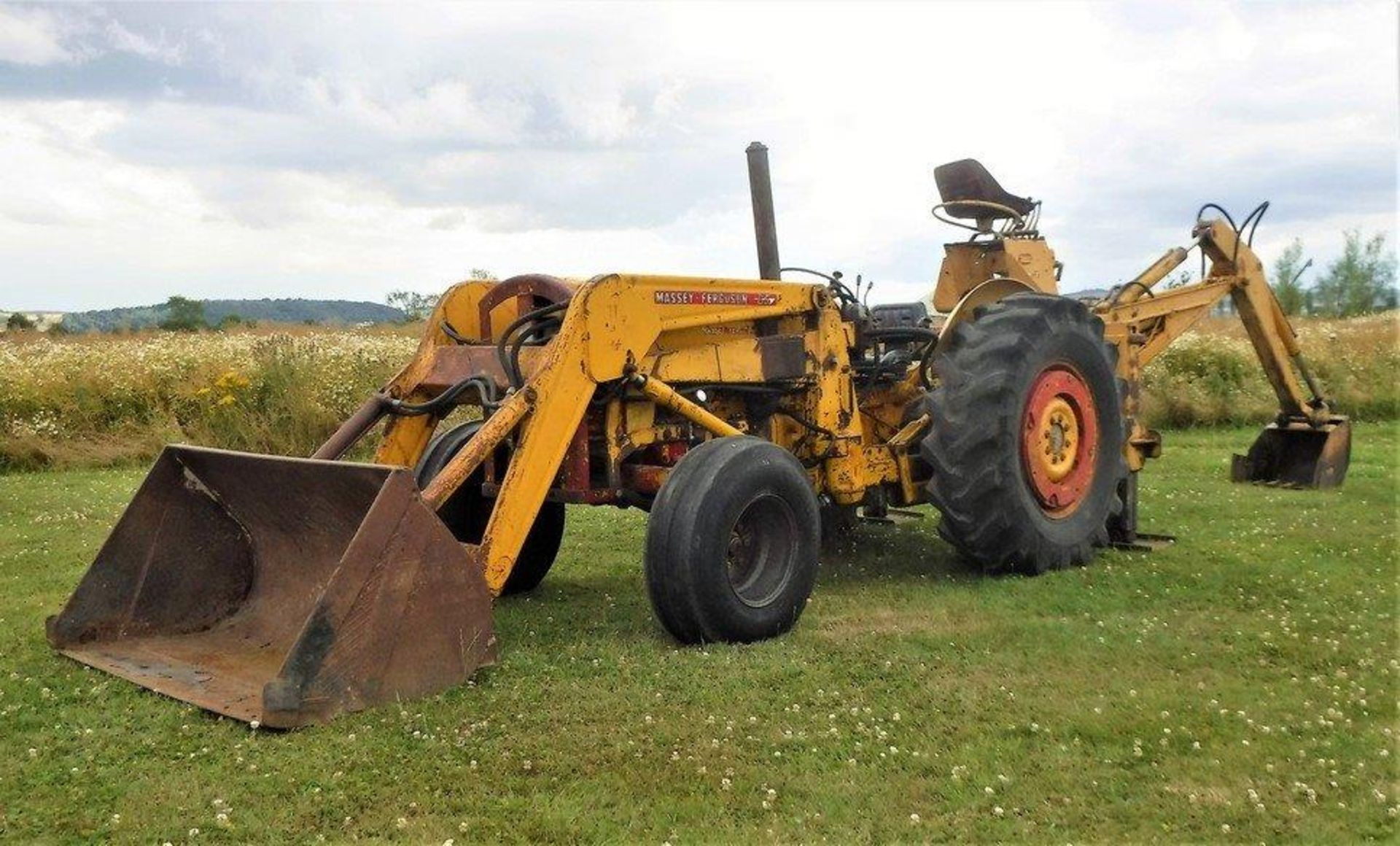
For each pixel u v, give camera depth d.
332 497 4.30
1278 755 3.47
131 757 3.46
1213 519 7.53
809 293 5.75
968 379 5.66
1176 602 5.32
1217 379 14.02
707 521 4.51
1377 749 3.51
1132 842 2.96
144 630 4.57
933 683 4.14
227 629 4.62
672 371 5.08
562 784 3.28
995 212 6.82
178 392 11.66
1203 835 2.99
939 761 3.44
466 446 4.31
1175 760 3.45
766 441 4.85
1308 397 13.98
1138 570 5.99
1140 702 3.93
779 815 3.10
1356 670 4.28
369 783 3.27
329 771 3.34
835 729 3.67
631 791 3.24
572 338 4.59
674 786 3.26
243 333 17.34
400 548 3.90
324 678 3.70
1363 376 14.64
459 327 5.40
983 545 5.71
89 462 10.65
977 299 6.06
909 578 5.95
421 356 5.26
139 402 11.59
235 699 3.86
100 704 3.89
